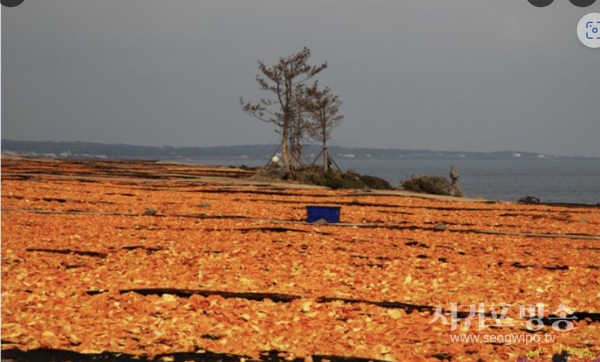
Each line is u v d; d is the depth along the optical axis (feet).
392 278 125.29
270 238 171.01
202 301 104.53
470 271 134.82
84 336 86.69
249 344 85.92
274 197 290.35
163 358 81.10
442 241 175.32
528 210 272.10
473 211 259.80
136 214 213.05
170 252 147.64
